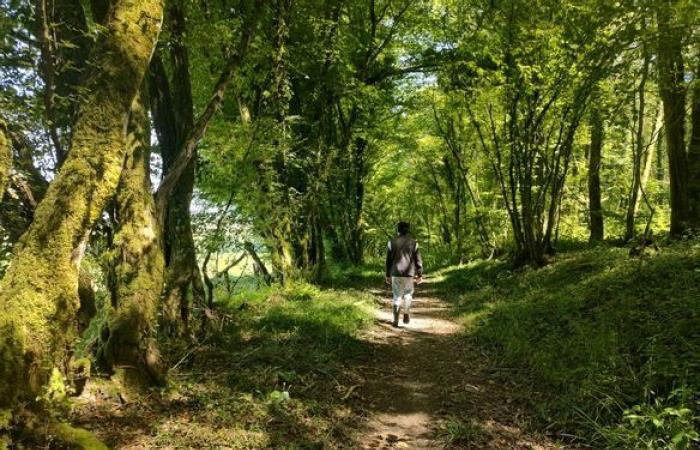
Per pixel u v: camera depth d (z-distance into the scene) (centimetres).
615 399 481
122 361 504
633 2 980
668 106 1130
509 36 1305
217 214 979
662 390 486
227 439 429
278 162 1234
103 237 602
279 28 1150
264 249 1296
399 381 666
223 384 562
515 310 940
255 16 690
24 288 362
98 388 479
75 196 381
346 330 850
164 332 691
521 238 1506
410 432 503
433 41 1986
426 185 3222
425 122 2550
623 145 2162
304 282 1333
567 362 619
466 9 1501
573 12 1117
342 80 1586
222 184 1004
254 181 1054
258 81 1195
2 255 476
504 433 486
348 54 1759
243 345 729
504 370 684
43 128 486
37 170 493
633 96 1209
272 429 464
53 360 379
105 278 538
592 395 500
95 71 430
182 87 748
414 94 2252
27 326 357
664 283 786
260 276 1318
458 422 509
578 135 1551
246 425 465
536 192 1623
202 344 706
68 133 548
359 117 2136
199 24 838
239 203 1034
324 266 1689
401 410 566
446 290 1683
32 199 483
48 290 370
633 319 663
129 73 417
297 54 1417
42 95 506
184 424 450
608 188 2297
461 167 2252
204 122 613
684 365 491
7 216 483
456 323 1076
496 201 2306
